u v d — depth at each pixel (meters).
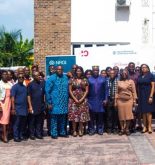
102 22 20.22
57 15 20.27
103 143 14.18
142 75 15.81
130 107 15.54
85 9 20.23
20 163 11.51
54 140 14.98
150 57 17.62
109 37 20.22
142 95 15.78
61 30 20.27
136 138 14.94
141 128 16.53
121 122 15.71
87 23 20.25
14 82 15.69
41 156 12.34
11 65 44.78
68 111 15.59
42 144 14.25
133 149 13.09
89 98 15.85
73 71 15.84
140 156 12.11
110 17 20.19
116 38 20.19
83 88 15.65
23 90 15.00
